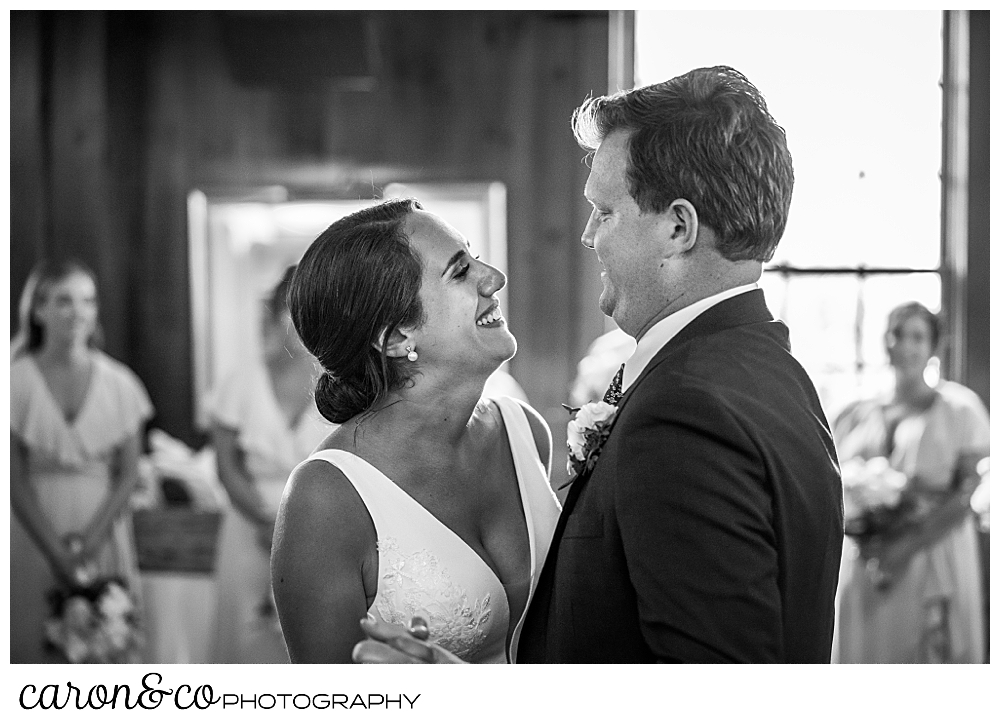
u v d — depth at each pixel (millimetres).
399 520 1500
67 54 4461
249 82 4395
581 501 1368
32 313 4133
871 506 3852
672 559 1220
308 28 4305
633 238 1403
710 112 1365
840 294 4250
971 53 4199
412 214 1542
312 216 4430
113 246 4453
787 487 1267
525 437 1719
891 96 4254
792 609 1278
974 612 3836
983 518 3865
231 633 3955
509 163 4379
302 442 3969
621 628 1307
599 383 3951
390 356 1522
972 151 4195
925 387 3982
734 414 1242
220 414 3967
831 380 4230
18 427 4059
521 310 4367
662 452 1246
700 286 1387
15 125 4441
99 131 4465
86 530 4078
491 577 1570
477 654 1586
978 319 4188
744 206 1351
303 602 1459
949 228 4223
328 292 1514
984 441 3906
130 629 4070
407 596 1495
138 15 4457
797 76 4285
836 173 4270
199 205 4445
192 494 4164
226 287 4441
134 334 4438
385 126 4410
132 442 4168
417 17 4379
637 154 1394
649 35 4324
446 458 1567
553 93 4359
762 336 1365
